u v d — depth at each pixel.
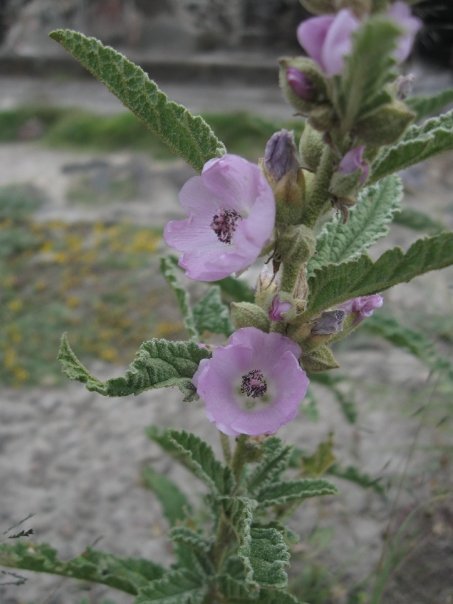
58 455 0.42
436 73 0.98
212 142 0.18
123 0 1.51
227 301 0.28
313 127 0.15
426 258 0.15
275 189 0.16
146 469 0.33
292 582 0.31
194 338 0.22
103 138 1.05
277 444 0.21
